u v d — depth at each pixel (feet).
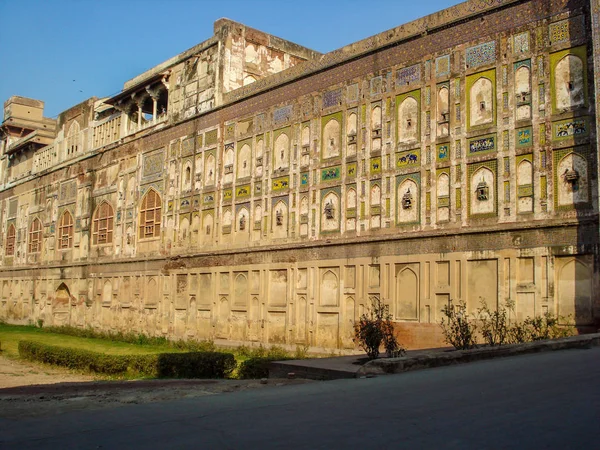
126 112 94.89
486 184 48.49
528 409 18.53
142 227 87.61
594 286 41.83
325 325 58.85
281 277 64.39
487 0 50.16
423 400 21.01
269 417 19.76
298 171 64.13
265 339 64.95
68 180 108.17
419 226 52.21
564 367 25.81
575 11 45.19
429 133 52.65
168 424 19.38
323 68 62.75
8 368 53.47
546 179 45.19
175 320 78.64
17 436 18.56
